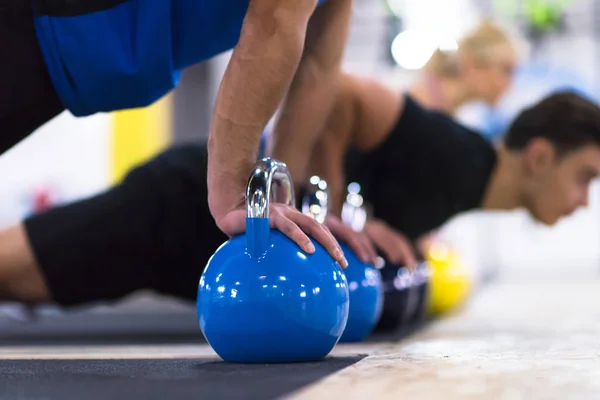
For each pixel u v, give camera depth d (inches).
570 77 400.8
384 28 410.0
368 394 50.3
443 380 56.5
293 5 64.5
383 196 129.1
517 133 131.7
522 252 419.5
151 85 71.4
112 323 185.3
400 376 58.6
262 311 65.0
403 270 119.7
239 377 58.5
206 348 101.7
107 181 358.3
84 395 50.6
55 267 124.5
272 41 64.8
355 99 119.3
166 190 124.8
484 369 62.5
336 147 118.0
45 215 126.9
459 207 132.2
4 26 68.2
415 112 126.6
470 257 412.2
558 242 416.8
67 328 182.9
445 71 194.7
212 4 69.8
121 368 65.8
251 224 65.9
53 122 353.4
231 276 65.8
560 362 67.1
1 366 69.1
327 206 101.0
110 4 68.5
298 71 91.1
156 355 82.0
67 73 69.9
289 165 93.5
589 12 402.3
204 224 125.0
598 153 130.3
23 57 69.0
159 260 126.9
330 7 89.1
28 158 354.0
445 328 132.5
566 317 157.6
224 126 67.0
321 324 66.2
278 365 65.9
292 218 68.2
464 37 196.1
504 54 194.7
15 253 124.3
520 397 48.9
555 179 131.4
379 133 124.5
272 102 66.6
